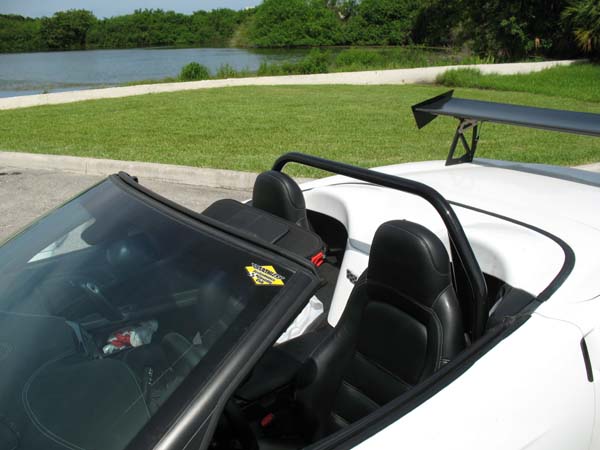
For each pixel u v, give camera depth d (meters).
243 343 1.35
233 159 8.06
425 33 46.38
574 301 1.97
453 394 1.62
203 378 1.32
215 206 3.08
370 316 2.16
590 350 1.89
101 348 1.50
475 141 3.37
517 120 2.74
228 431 1.85
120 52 55.12
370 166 7.69
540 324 1.88
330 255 3.28
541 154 8.42
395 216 2.64
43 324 1.61
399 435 1.48
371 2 56.62
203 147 9.10
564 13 29.72
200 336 1.42
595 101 15.97
